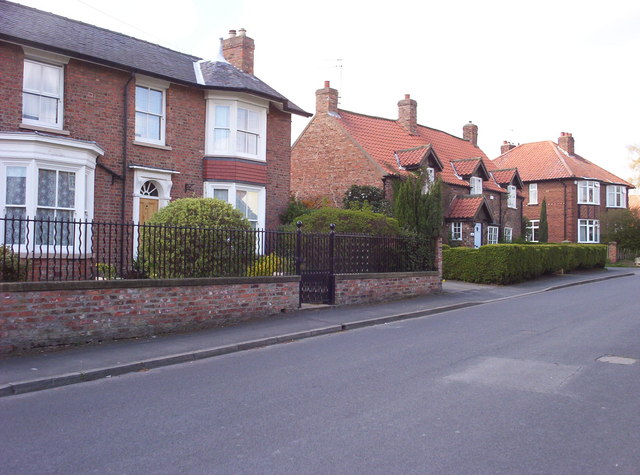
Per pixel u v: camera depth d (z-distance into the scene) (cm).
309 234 1334
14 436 502
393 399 610
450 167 3281
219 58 1908
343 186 2762
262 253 1219
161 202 1628
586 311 1356
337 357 838
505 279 2045
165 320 983
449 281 2155
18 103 1324
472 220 3006
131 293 936
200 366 789
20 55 1330
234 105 1756
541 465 432
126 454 459
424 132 3488
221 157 1736
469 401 603
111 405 599
